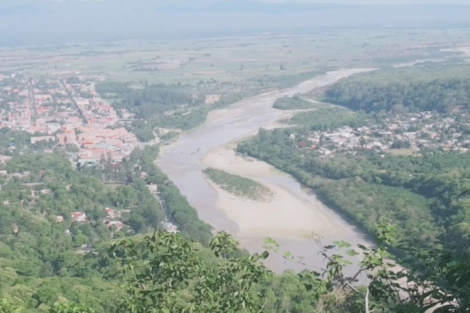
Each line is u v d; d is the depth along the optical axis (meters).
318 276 21.03
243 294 23.08
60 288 65.38
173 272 23.70
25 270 82.25
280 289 61.12
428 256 20.09
